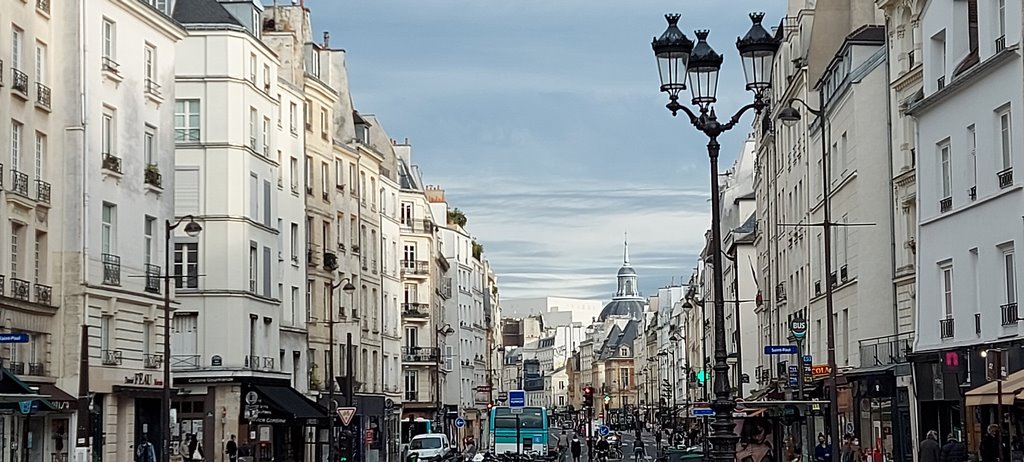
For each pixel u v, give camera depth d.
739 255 87.06
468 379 122.00
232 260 55.94
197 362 55.53
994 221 32.50
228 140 56.19
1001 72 31.95
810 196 55.66
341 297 71.38
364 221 76.69
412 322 95.50
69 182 41.34
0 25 37.19
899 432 41.62
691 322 126.31
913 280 41.59
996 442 32.22
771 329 69.94
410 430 92.81
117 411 44.47
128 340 45.09
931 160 36.81
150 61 47.69
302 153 65.38
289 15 69.00
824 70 55.00
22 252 39.00
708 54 21.67
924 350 37.19
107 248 43.81
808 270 56.41
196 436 52.41
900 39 42.81
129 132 45.38
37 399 34.09
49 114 40.94
